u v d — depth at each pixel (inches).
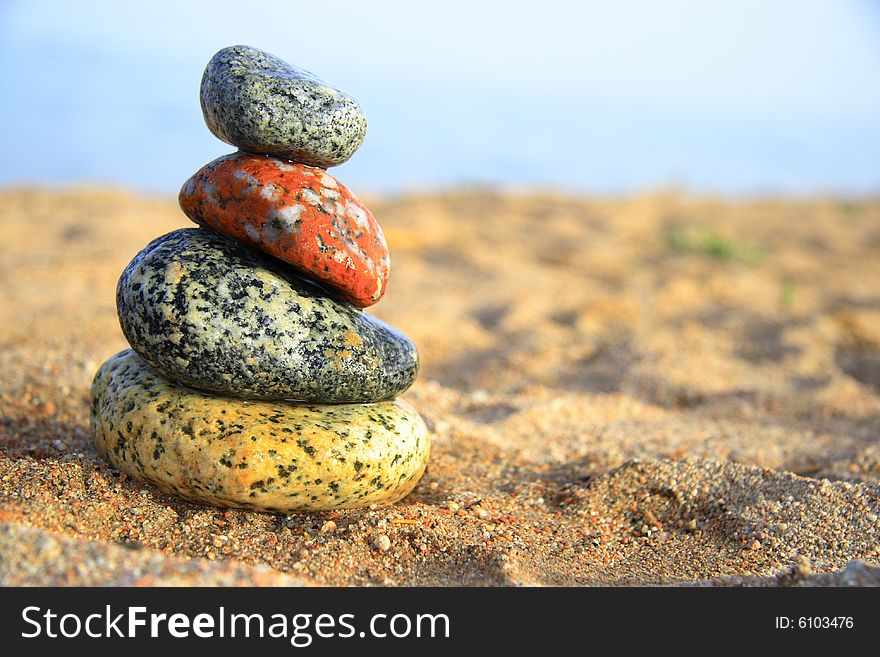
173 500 30.3
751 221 95.3
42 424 32.9
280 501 29.9
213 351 29.7
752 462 34.1
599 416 37.3
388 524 30.2
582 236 77.7
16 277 50.9
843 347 47.6
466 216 83.9
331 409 30.5
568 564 29.8
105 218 71.2
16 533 27.6
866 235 91.4
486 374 40.9
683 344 45.5
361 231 30.3
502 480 32.7
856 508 31.0
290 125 29.9
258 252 30.5
